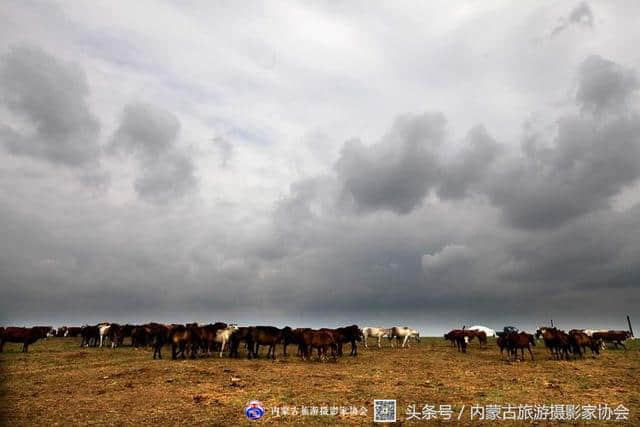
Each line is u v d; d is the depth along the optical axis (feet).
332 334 100.63
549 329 99.60
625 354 108.78
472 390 57.62
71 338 173.17
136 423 41.65
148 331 124.16
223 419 43.14
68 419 42.86
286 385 59.88
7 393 54.34
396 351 115.75
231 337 95.35
